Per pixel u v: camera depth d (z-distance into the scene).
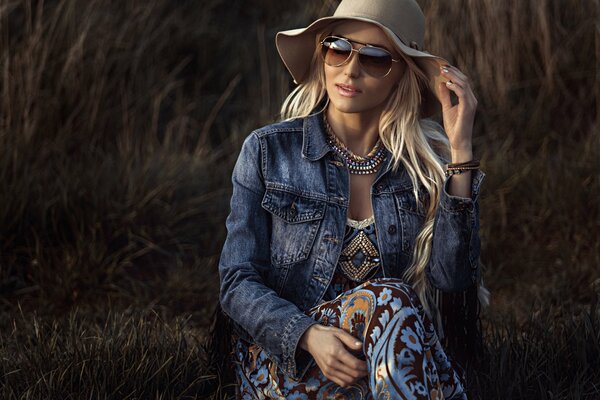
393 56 2.32
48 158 4.46
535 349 2.85
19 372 2.74
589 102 5.06
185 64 5.67
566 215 4.32
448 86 2.30
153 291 3.92
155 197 4.32
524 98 5.13
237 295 2.26
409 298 2.09
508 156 4.76
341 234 2.32
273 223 2.35
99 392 2.57
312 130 2.40
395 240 2.33
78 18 5.03
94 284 3.86
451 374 2.26
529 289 3.94
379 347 2.03
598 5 5.09
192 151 5.14
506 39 5.10
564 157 4.74
